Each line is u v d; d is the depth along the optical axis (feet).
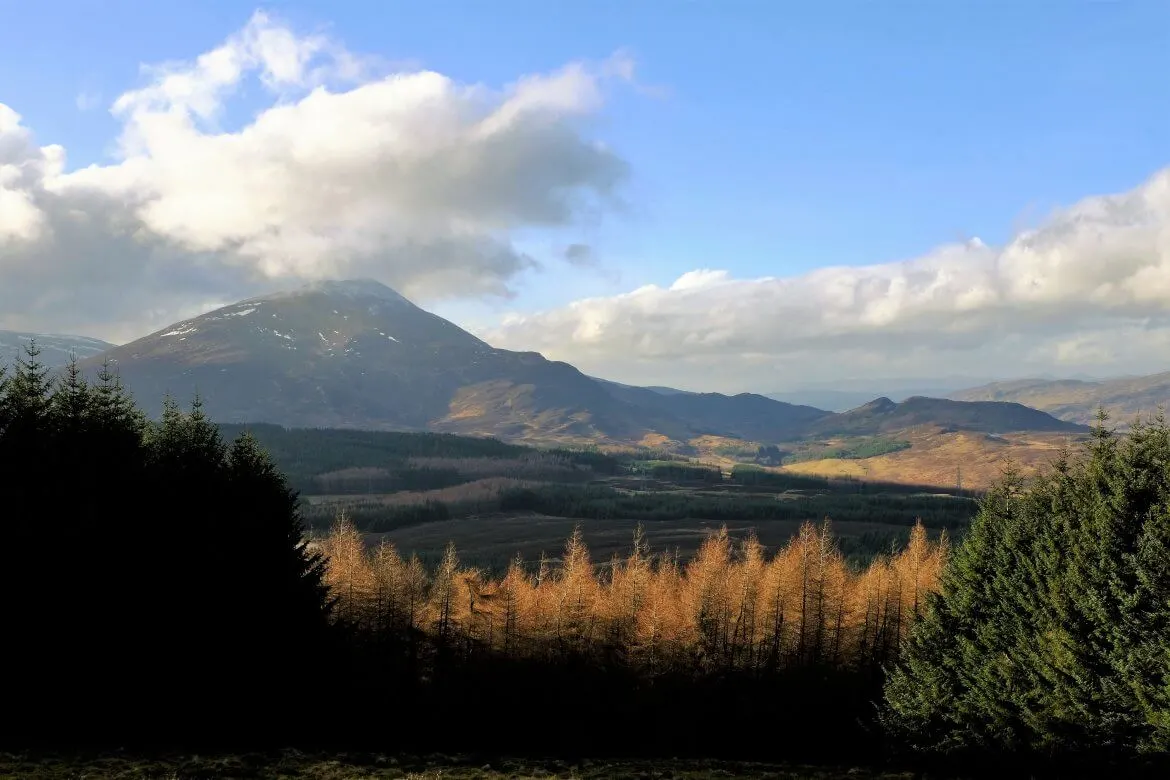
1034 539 168.55
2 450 158.92
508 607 240.32
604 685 245.45
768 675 259.60
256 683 179.22
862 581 280.51
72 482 166.30
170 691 165.78
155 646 166.20
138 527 173.68
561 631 247.09
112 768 117.70
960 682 173.47
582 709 238.89
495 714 226.17
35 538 152.97
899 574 273.33
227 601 179.32
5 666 145.69
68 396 179.01
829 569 266.98
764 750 231.09
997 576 171.32
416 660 231.91
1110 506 145.18
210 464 199.00
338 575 233.76
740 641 265.95
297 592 194.70
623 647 251.80
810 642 263.49
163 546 174.81
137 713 158.40
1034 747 147.43
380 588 232.32
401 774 138.72
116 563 165.37
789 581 266.98
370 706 207.31
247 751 148.05
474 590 241.14
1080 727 137.59
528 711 232.53
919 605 254.27
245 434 210.59
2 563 147.95
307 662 191.62
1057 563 152.76
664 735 236.43
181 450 198.29
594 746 221.87
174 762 125.59
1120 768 131.64
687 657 253.65
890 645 264.52
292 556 198.80
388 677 218.79
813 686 256.73
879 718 202.18
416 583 240.94
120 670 160.66
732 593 268.00
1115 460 151.33
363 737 193.77
